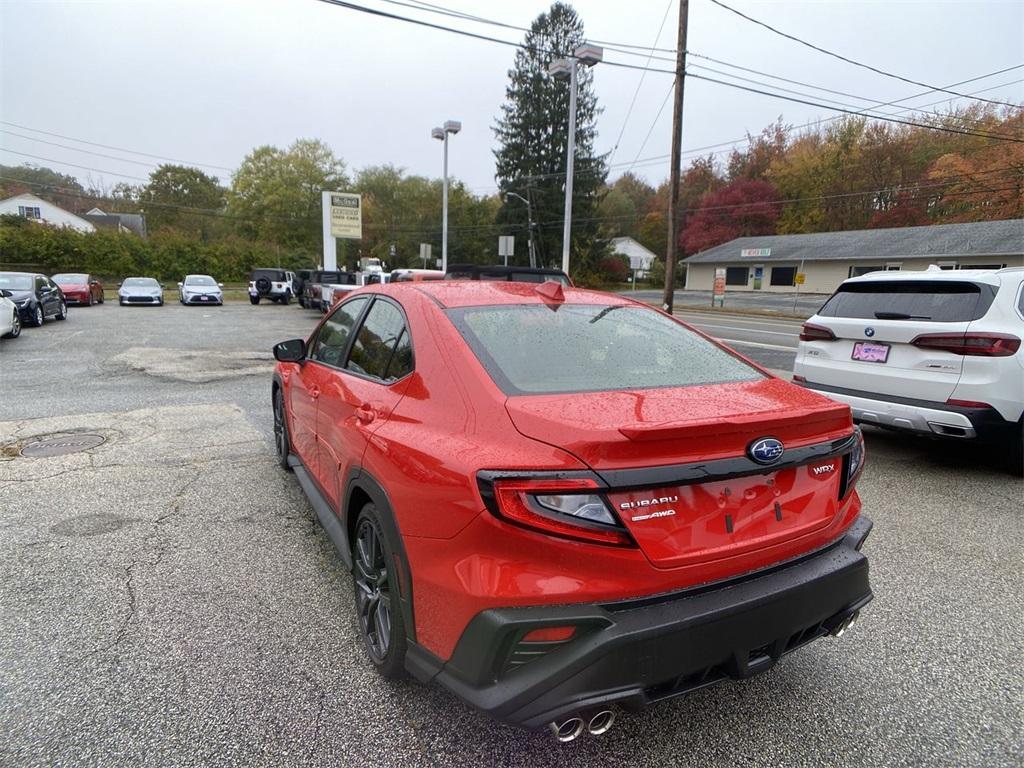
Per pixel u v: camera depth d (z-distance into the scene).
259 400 7.71
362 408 2.62
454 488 1.83
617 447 1.70
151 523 3.91
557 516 1.68
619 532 1.71
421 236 66.06
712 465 1.82
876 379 5.24
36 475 4.79
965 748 2.16
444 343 2.34
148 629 2.76
